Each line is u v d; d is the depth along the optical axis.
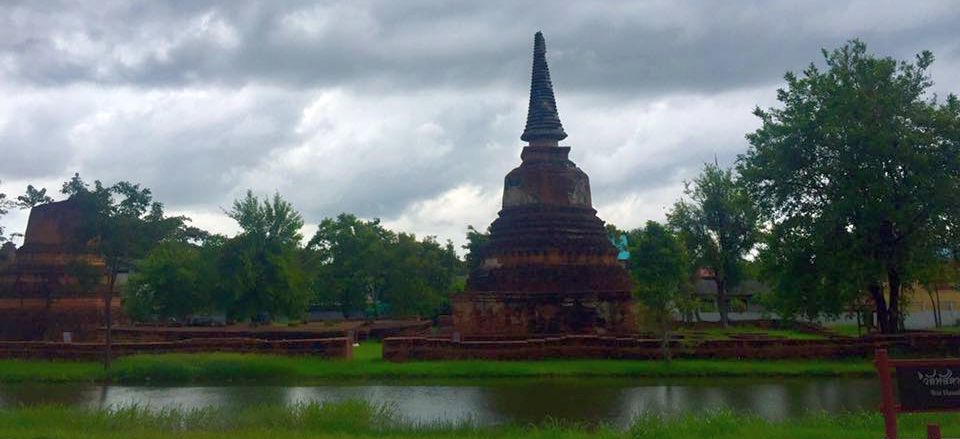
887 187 33.41
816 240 35.28
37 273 45.06
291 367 32.38
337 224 69.88
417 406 24.11
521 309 41.19
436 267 75.00
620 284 43.16
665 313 33.50
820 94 36.41
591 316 41.00
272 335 45.53
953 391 12.44
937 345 33.91
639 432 15.64
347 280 68.44
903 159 33.62
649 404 24.02
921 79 35.41
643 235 34.12
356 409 18.48
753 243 57.75
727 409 19.39
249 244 51.44
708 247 59.41
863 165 34.16
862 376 30.75
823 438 14.20
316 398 25.91
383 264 69.88
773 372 31.23
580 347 34.75
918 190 33.78
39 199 40.56
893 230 35.56
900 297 41.12
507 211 45.56
